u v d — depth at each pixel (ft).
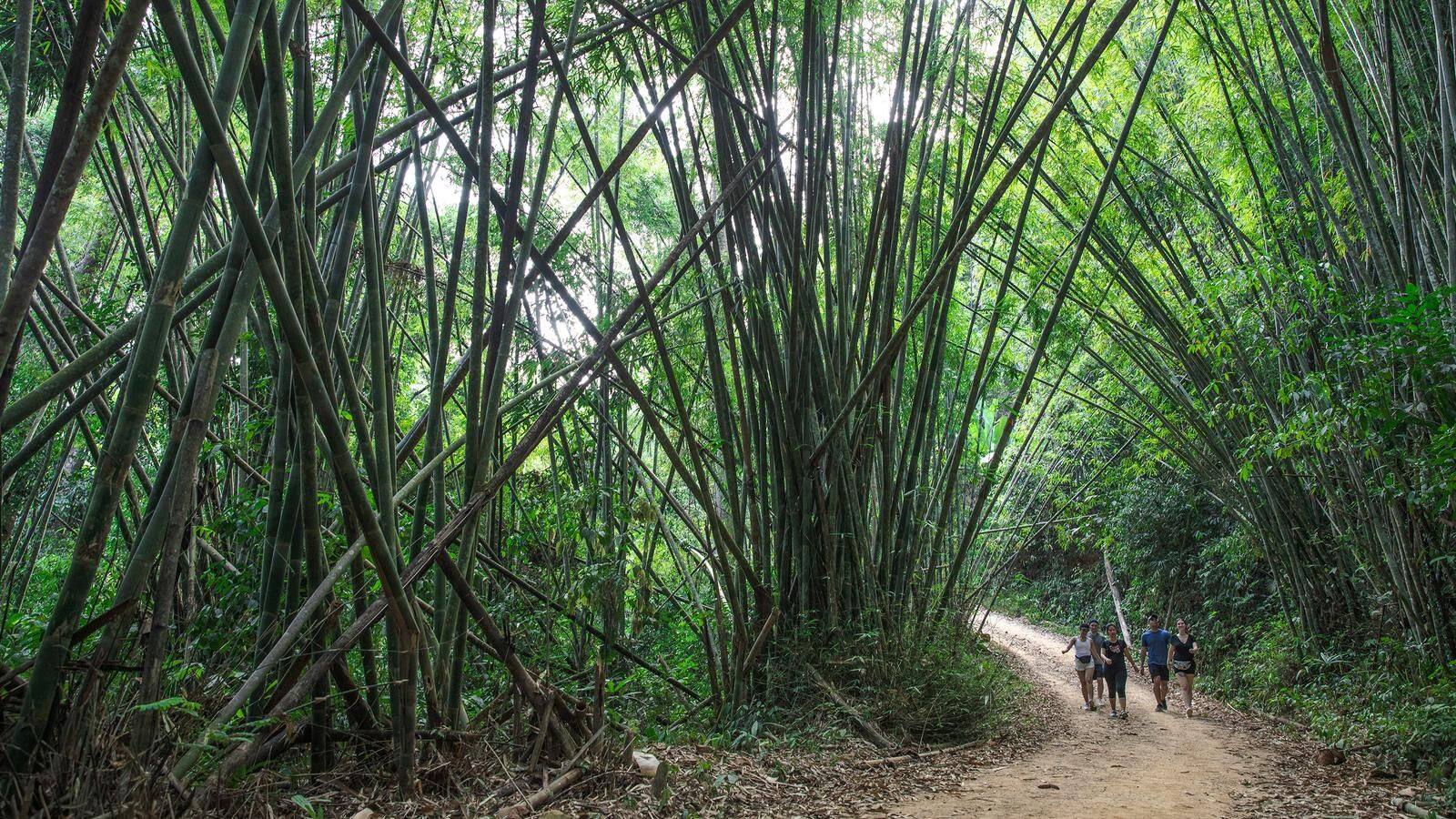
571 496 16.84
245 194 8.14
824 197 19.54
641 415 26.32
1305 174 22.76
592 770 11.69
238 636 11.82
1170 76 28.71
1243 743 20.56
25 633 13.85
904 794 13.60
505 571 15.56
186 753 8.61
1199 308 22.97
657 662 23.13
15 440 23.41
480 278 11.64
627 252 14.76
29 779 7.18
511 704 13.17
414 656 10.59
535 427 12.55
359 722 11.43
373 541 9.90
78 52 7.94
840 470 19.71
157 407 19.99
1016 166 17.42
